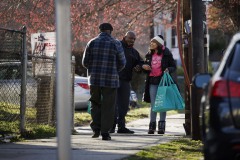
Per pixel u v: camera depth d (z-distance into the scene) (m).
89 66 25.44
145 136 27.86
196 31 23.61
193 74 23.62
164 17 63.53
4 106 27.58
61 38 13.15
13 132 26.20
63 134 13.09
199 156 20.34
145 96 31.06
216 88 13.97
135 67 31.09
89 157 19.77
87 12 46.03
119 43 25.41
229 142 13.43
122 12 48.12
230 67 14.21
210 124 13.91
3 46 25.53
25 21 45.06
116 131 32.72
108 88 25.14
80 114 43.12
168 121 41.94
